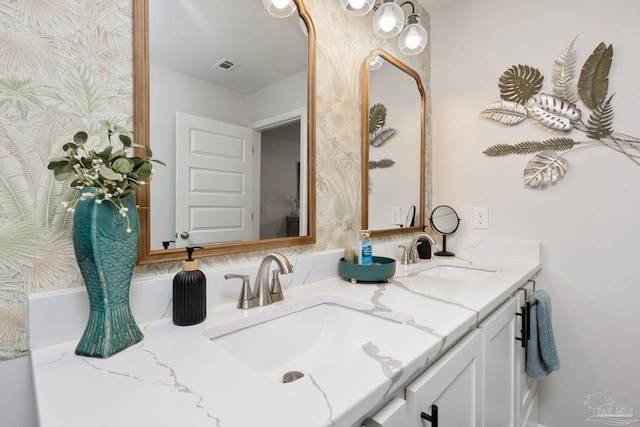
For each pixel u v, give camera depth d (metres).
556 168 1.52
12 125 0.61
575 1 1.48
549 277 1.54
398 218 1.65
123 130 0.69
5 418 0.60
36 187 0.64
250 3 1.02
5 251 0.61
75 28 0.68
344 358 0.58
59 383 0.51
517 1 1.63
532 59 1.59
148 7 0.79
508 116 1.65
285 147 1.11
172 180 0.83
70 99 0.67
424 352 0.61
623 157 1.37
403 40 1.40
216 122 0.93
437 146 1.91
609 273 1.41
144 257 0.77
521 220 1.62
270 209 1.06
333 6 1.30
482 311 0.89
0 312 0.60
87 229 0.58
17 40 0.61
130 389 0.49
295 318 0.94
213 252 0.91
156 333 0.71
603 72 1.41
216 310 0.87
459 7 1.83
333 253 1.25
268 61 1.06
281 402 0.45
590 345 1.45
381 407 0.55
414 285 1.14
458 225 1.81
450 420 0.73
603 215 1.42
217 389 0.49
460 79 1.82
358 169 1.42
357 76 1.41
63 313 0.66
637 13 1.34
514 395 1.20
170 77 0.83
